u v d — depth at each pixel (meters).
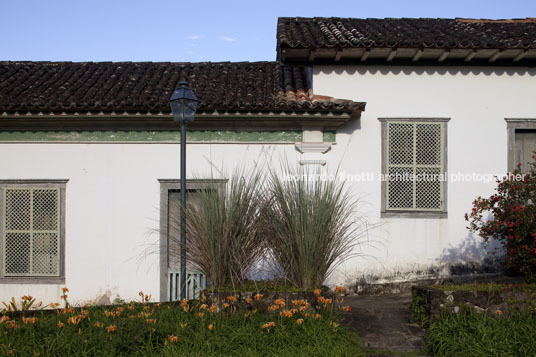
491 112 8.14
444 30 8.72
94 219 7.76
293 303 5.30
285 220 5.93
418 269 7.91
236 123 7.72
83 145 7.82
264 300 5.55
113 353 4.56
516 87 8.16
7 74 9.31
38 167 7.80
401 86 8.13
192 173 7.75
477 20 10.12
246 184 6.73
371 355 4.99
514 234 6.21
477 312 5.51
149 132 7.80
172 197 7.85
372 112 8.08
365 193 7.96
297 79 8.95
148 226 7.74
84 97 7.86
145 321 5.14
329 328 5.19
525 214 6.11
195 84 8.80
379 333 5.57
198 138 7.79
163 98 7.77
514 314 5.45
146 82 8.96
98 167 7.80
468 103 8.14
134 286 7.70
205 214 5.93
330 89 8.14
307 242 5.79
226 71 9.66
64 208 7.77
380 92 8.12
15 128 7.76
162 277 7.68
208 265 5.91
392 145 8.07
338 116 7.48
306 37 8.00
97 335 4.82
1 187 7.79
